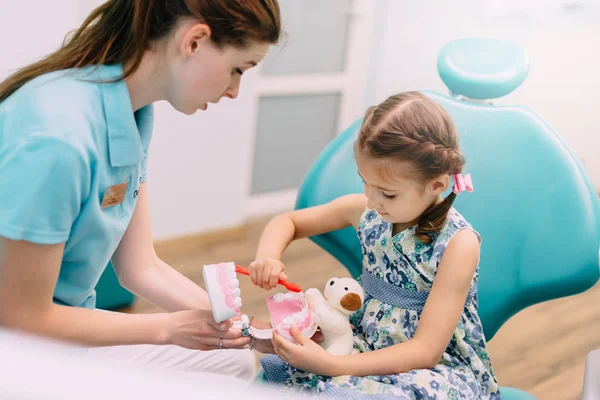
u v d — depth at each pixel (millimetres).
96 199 764
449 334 875
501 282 999
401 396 797
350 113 2342
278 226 1021
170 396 320
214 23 722
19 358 322
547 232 966
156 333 831
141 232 1024
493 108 1029
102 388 315
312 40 2221
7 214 683
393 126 844
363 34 2205
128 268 1025
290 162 2354
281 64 2186
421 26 2125
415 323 932
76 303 890
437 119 864
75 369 320
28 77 773
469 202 1013
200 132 2035
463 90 1035
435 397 830
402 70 2178
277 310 896
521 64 1026
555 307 1985
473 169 1015
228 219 2197
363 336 972
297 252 2131
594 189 972
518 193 991
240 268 863
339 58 2250
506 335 1835
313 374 867
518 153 999
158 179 2000
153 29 749
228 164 2145
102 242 829
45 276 729
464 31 2168
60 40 1299
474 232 918
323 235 1083
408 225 950
